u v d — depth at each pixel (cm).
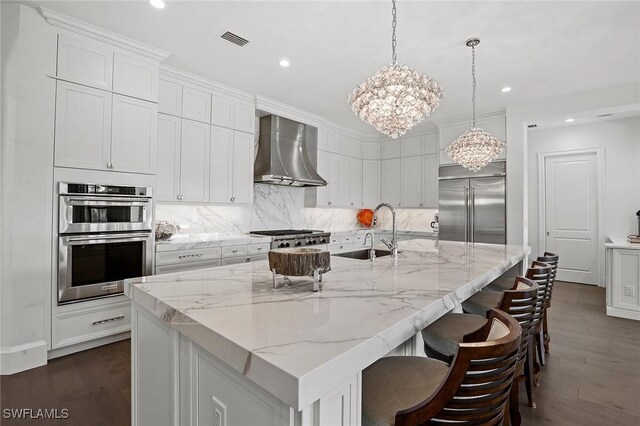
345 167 596
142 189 308
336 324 104
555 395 222
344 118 543
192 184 375
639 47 301
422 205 589
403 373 128
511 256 260
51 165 258
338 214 642
